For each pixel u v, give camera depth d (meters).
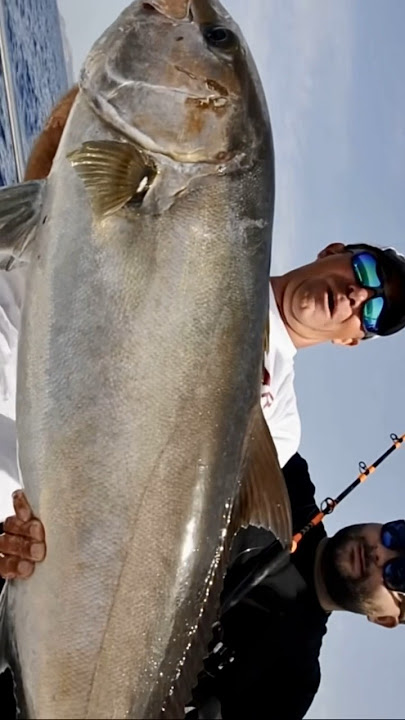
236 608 3.41
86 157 1.99
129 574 1.92
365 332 3.69
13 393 2.62
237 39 2.21
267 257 2.13
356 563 3.56
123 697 1.90
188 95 2.09
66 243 2.04
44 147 2.57
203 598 2.00
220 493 2.02
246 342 2.05
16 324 2.59
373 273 3.59
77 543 1.92
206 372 2.00
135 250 1.98
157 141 2.04
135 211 2.00
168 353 1.97
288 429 3.61
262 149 2.15
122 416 1.94
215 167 2.07
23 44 7.31
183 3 2.21
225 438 2.02
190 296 1.99
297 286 3.63
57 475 1.95
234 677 3.31
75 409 1.96
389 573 3.51
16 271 2.64
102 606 1.90
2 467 2.70
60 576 1.92
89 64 2.15
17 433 2.05
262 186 2.13
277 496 2.05
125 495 1.93
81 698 1.88
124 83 2.09
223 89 2.12
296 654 3.47
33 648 1.92
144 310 1.97
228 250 2.04
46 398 1.99
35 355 2.03
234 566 3.34
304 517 3.82
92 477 1.94
